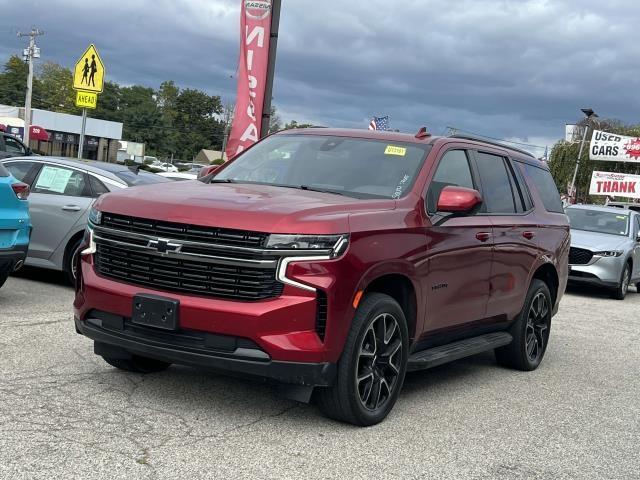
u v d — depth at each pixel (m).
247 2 10.86
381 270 4.69
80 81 14.72
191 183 5.43
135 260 4.56
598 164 50.62
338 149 5.79
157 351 4.45
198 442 4.21
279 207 4.47
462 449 4.54
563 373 7.14
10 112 69.94
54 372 5.37
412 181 5.38
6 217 7.32
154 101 145.62
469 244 5.71
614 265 14.02
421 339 5.36
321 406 4.66
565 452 4.66
